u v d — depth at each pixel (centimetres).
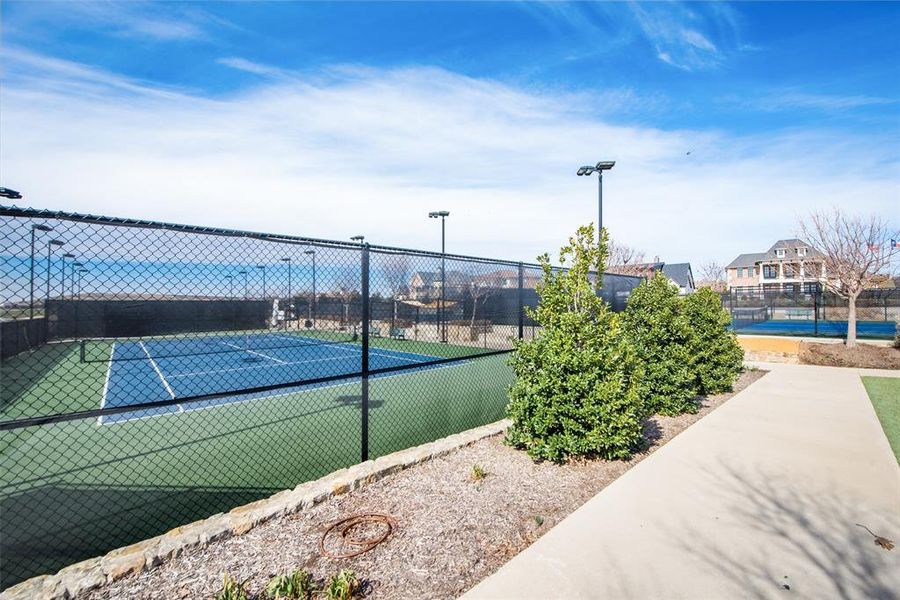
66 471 525
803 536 335
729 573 289
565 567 296
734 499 398
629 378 513
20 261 354
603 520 360
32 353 1441
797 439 568
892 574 287
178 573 290
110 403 983
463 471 465
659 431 616
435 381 1107
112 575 281
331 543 326
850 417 673
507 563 302
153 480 496
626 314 763
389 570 294
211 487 478
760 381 966
